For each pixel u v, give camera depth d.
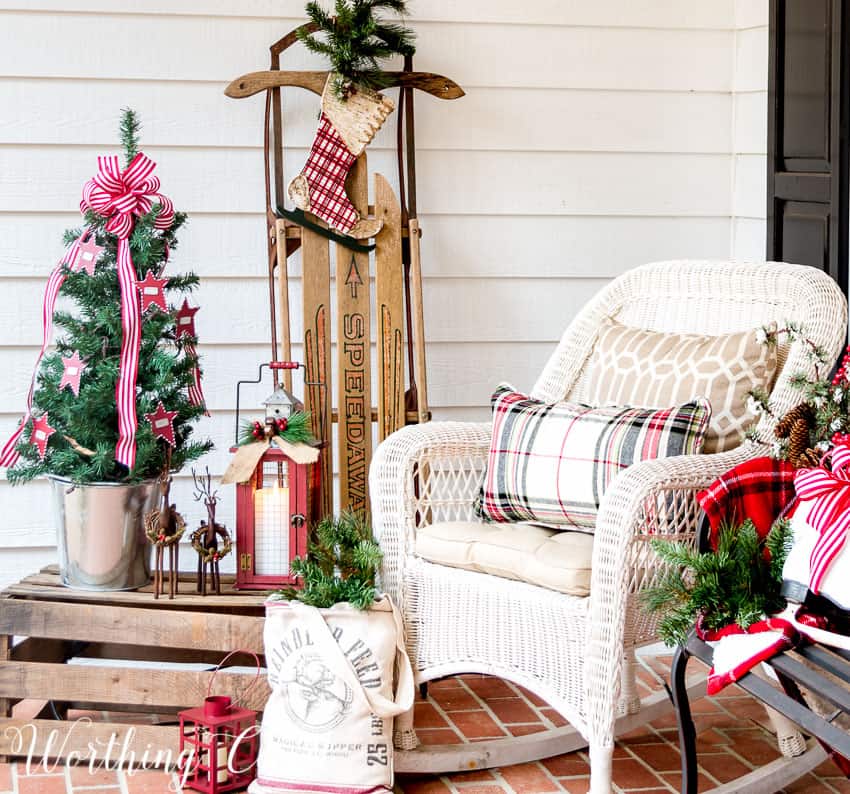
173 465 2.81
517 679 2.42
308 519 2.77
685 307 2.90
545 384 3.01
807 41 3.15
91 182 2.70
